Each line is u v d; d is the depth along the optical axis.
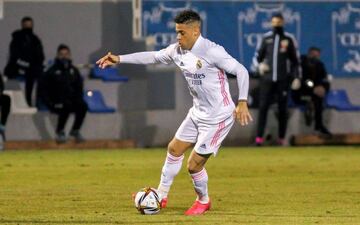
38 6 62.56
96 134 61.41
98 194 35.53
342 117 64.44
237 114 27.72
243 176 42.56
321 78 62.28
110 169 46.22
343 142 63.16
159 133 62.25
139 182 40.31
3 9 61.84
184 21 27.72
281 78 60.03
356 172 44.25
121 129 61.75
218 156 53.81
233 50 63.66
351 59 65.38
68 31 62.94
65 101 58.81
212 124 28.42
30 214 29.56
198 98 28.47
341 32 65.25
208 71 28.02
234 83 60.84
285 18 64.56
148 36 62.84
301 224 27.06
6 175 43.16
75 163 49.53
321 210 30.62
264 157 53.06
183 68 28.27
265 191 36.47
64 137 59.78
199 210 29.55
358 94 65.25
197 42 27.88
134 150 59.06
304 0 64.75
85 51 63.16
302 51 64.88
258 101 62.94
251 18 63.88
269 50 59.81
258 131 61.25
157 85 62.75
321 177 42.03
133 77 62.78
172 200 33.59
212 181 40.41
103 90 62.34
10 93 60.53
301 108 63.16
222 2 63.47
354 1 65.19
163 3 62.84
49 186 38.50
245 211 30.30
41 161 50.81
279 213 29.77
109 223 27.23
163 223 27.14
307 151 57.53
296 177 42.03
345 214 29.56
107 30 63.25
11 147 59.31
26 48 60.03
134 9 62.34
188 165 29.00
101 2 63.09
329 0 65.06
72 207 31.50
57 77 58.66
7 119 59.78
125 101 62.53
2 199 33.88
